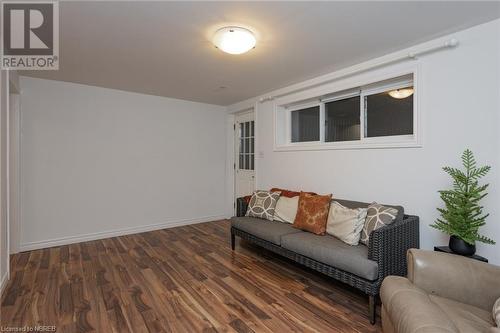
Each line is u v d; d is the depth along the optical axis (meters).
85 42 2.38
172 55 2.68
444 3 1.79
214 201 5.14
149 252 3.36
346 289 2.42
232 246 3.49
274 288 2.43
